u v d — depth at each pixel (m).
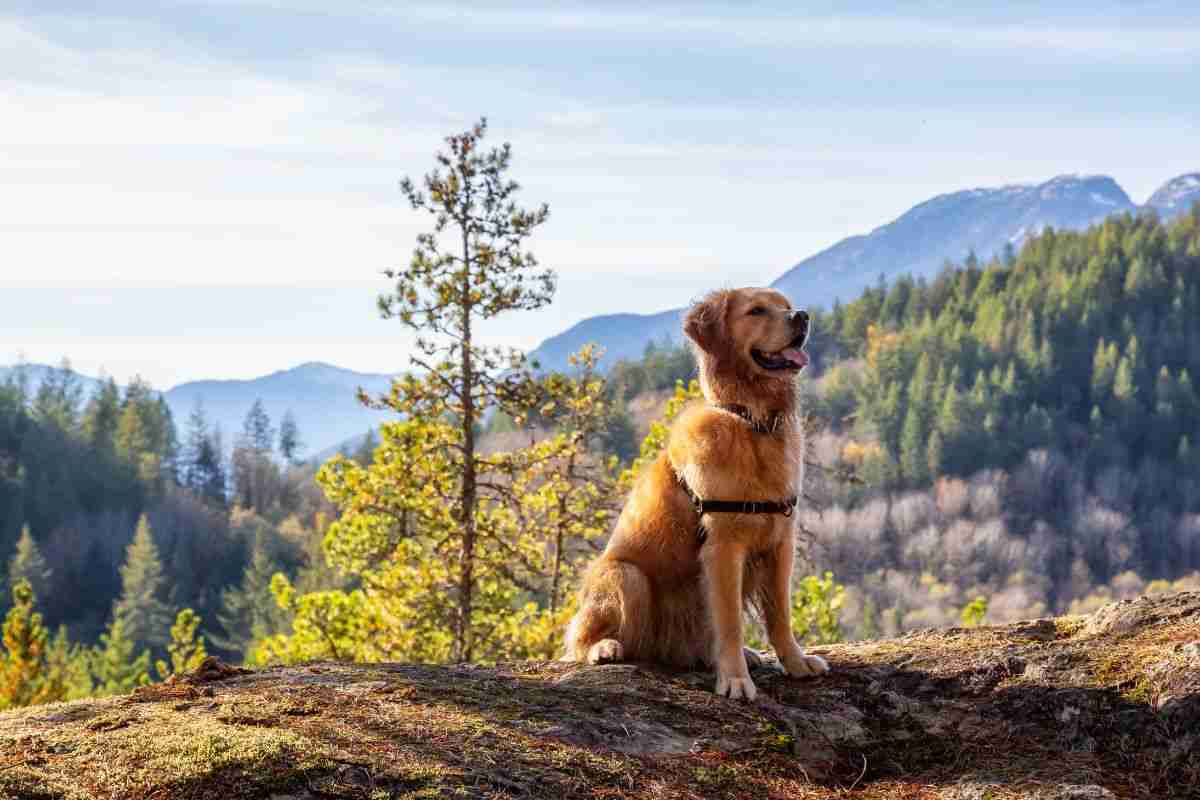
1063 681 4.99
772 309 5.52
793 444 5.61
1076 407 171.50
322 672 5.25
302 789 3.71
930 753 4.76
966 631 6.25
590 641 6.04
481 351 14.98
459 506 15.51
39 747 3.93
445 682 5.11
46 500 113.19
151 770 3.76
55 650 42.84
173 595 100.75
